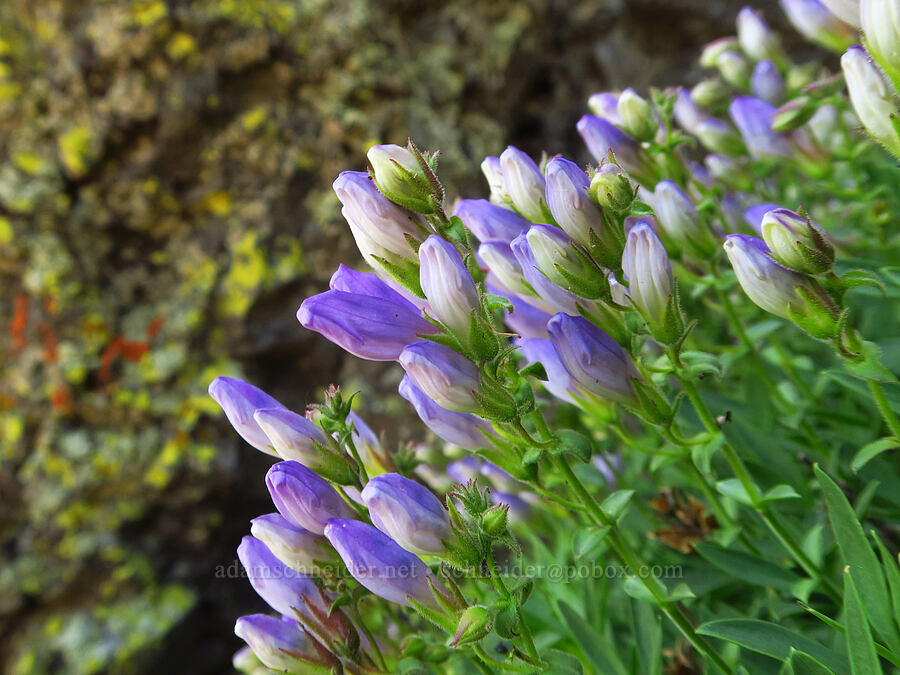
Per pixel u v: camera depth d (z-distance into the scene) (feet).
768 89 0.79
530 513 0.71
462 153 1.34
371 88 1.29
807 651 0.46
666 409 0.48
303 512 0.46
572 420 0.73
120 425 1.29
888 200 0.81
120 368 1.29
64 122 1.25
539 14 1.55
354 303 0.44
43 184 1.26
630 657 0.58
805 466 0.67
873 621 0.45
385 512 0.41
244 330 1.30
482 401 0.42
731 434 0.64
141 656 1.24
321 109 1.28
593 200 0.44
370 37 1.30
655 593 0.49
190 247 1.31
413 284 0.43
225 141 1.27
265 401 0.50
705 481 0.62
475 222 0.52
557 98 1.61
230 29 1.24
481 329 0.41
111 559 1.28
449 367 0.42
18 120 1.26
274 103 1.28
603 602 0.63
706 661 0.53
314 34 1.27
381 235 0.43
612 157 0.44
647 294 0.44
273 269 1.29
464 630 0.41
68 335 1.28
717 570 0.64
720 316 0.82
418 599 0.43
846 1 0.51
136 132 1.26
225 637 1.32
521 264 0.48
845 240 0.75
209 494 1.30
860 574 0.45
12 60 1.25
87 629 1.25
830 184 0.73
